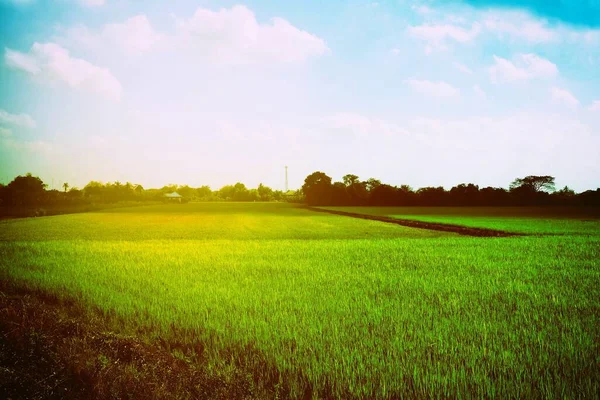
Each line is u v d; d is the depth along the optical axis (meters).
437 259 13.67
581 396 4.03
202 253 15.45
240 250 16.38
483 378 4.37
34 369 4.62
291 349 5.43
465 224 35.41
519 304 7.48
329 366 4.68
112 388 4.20
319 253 15.41
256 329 6.05
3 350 4.98
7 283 9.38
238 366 4.97
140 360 4.99
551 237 21.52
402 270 11.53
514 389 4.18
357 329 6.08
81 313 7.10
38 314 6.47
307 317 6.76
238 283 9.74
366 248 17.02
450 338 5.66
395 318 6.65
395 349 5.24
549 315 6.79
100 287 8.99
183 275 10.74
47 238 25.06
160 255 14.81
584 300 7.79
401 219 44.88
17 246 17.53
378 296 8.27
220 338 5.67
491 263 12.68
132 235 27.75
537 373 4.46
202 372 4.72
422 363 4.83
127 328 6.28
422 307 7.36
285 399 4.20
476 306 7.43
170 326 6.29
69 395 4.13
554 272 11.04
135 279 10.13
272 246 18.03
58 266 12.06
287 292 8.68
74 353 4.95
